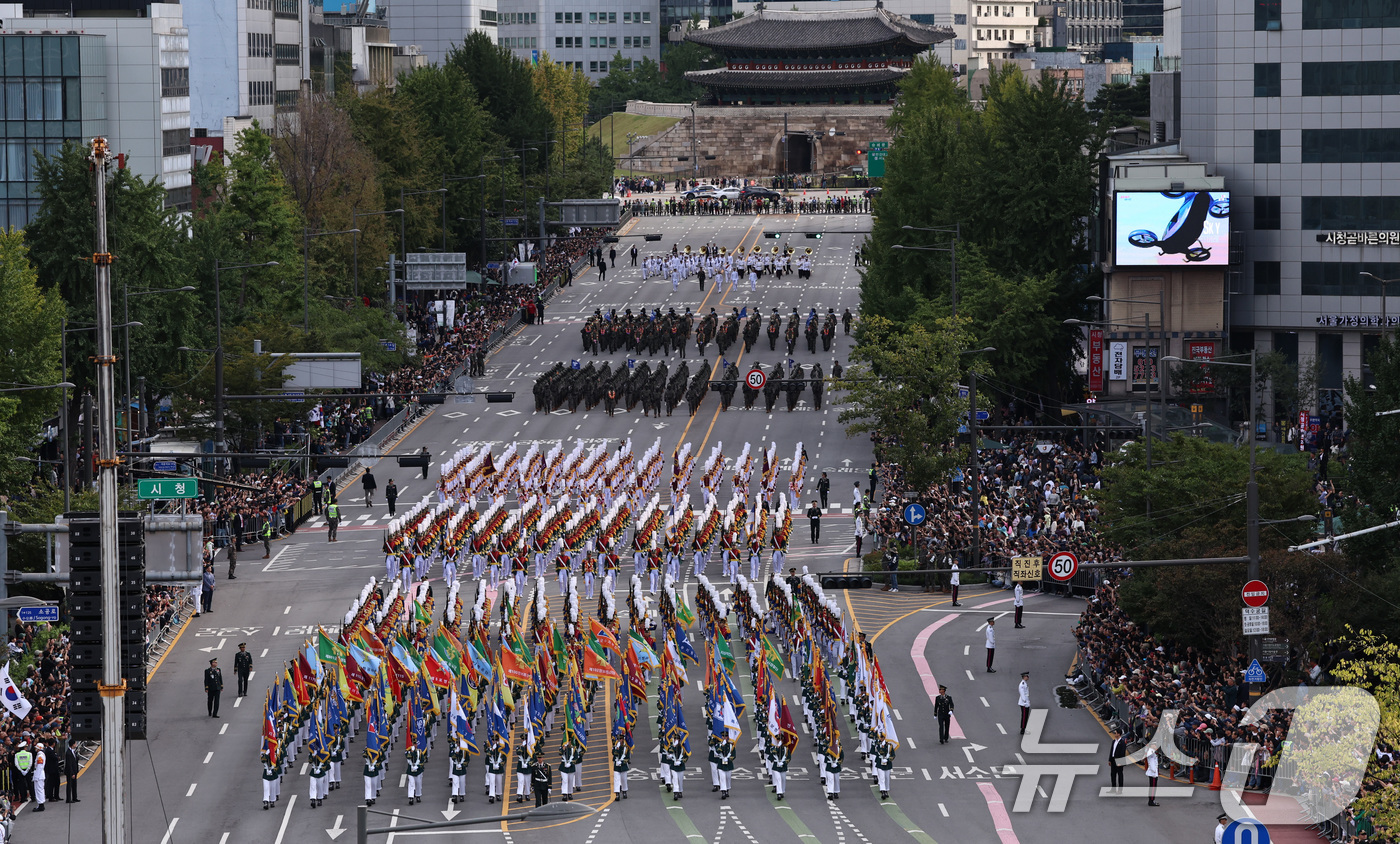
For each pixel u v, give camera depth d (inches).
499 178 7829.7
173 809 2288.4
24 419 3681.1
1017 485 4047.7
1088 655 2829.7
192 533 2034.9
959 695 2765.7
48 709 2507.4
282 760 2368.4
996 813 2219.5
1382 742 2049.7
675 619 2859.3
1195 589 2566.4
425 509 3715.6
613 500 4050.2
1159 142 6432.1
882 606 3368.6
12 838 2170.3
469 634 2691.9
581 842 2132.1
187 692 2824.8
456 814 2256.4
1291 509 2839.6
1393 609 2463.1
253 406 4266.7
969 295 4972.9
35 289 3927.2
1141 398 4965.6
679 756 2310.5
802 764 2470.5
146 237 4446.4
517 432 4904.0
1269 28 5064.0
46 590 3122.5
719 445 4239.7
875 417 4375.0
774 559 3563.0
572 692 2316.7
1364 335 5108.3
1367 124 5019.7
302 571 3634.4
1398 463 2721.5
